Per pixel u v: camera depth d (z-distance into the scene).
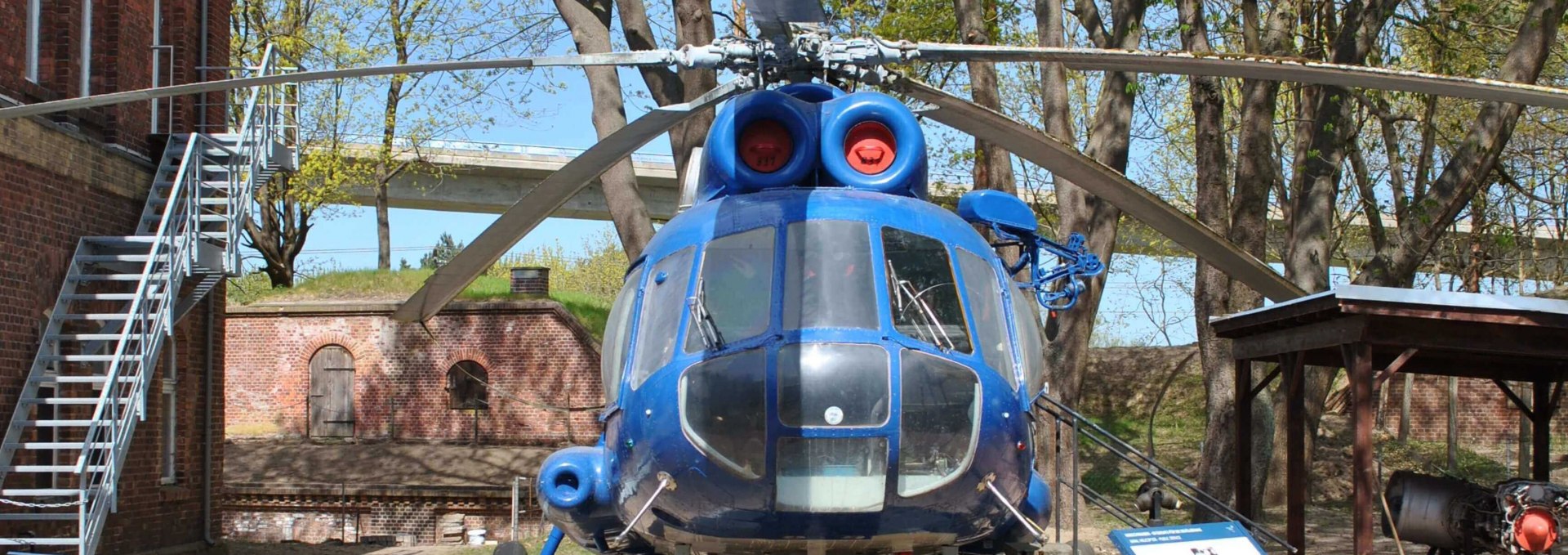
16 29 14.30
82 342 15.43
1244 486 12.84
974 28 19.20
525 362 30.03
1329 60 21.56
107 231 15.86
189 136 16.75
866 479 6.51
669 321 7.14
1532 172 26.55
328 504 26.11
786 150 7.80
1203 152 20.23
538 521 25.97
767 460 6.49
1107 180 8.16
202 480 18.58
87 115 15.60
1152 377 36.62
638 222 18.12
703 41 17.75
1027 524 7.00
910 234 7.33
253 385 30.83
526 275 31.55
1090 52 6.73
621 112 18.44
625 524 7.62
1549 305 9.94
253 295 34.41
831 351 6.63
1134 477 28.81
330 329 30.61
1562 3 18.70
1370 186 25.25
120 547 16.39
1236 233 20.06
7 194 13.92
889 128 7.85
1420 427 34.59
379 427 30.17
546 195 8.50
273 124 18.03
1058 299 8.93
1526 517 11.16
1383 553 16.97
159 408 17.45
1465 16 21.47
